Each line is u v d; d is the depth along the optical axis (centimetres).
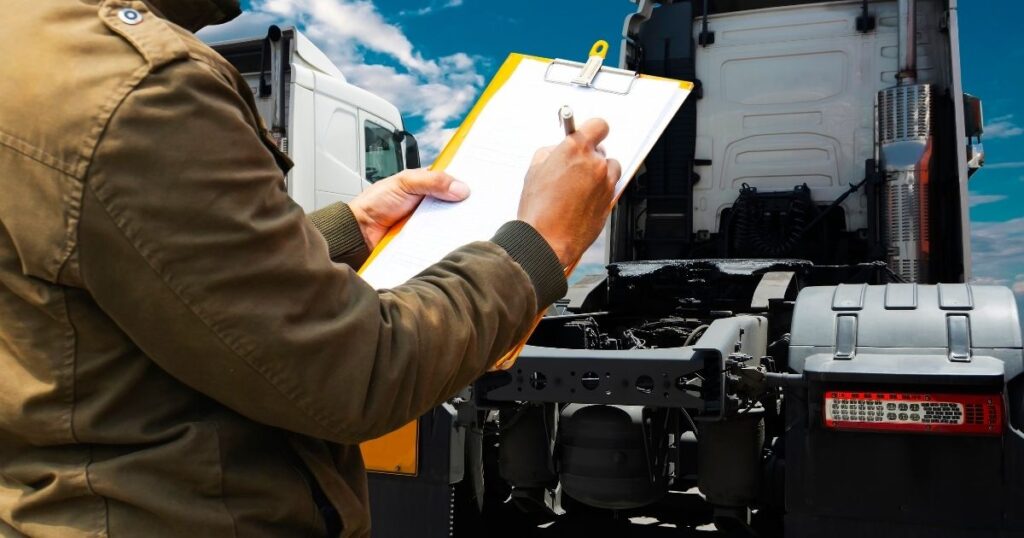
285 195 82
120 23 75
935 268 421
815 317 255
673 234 484
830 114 459
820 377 230
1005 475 219
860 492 232
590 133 103
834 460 235
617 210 479
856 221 450
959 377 219
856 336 245
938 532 225
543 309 95
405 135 859
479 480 312
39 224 72
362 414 80
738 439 276
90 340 77
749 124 475
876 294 258
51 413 78
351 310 81
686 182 482
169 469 79
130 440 79
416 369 84
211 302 73
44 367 77
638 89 115
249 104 85
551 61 124
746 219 463
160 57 73
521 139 113
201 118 74
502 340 92
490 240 95
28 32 75
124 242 71
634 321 407
